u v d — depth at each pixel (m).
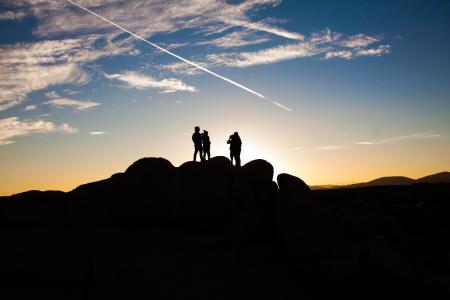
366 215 28.70
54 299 12.77
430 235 25.17
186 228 19.11
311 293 13.95
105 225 19.47
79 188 21.28
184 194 19.23
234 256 16.06
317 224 15.19
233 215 18.09
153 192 19.23
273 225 17.55
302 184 17.22
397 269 14.04
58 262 15.12
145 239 17.73
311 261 14.48
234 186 18.80
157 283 13.86
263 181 18.97
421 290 13.34
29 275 14.13
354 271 14.24
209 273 14.64
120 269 14.76
